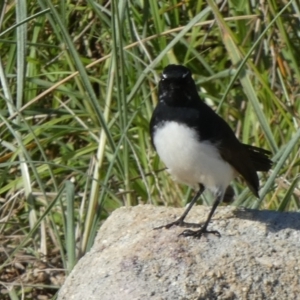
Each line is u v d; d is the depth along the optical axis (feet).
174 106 29.25
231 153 29.86
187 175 30.22
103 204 35.65
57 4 42.27
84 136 41.34
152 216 30.96
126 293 26.78
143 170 38.60
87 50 43.34
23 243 32.81
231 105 41.63
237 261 27.84
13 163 32.81
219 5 43.70
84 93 40.01
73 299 27.58
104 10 39.63
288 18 41.09
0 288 37.60
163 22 40.70
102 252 29.09
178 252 28.07
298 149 37.42
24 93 41.47
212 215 30.12
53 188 39.91
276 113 39.50
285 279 27.48
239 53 34.73
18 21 33.45
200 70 42.73
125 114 33.47
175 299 26.55
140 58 39.88
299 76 38.34
